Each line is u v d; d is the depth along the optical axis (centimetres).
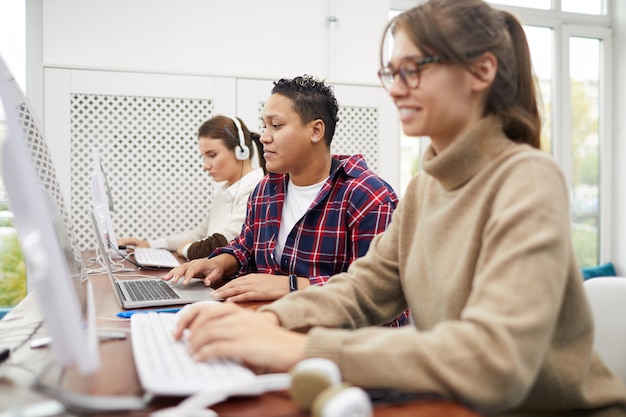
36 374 72
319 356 64
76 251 107
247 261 167
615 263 357
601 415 85
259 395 63
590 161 360
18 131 58
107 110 245
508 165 77
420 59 77
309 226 152
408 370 60
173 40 271
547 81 352
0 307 245
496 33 79
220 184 262
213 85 258
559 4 349
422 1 81
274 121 155
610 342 115
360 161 158
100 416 57
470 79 78
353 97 273
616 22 356
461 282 79
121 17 263
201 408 56
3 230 243
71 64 242
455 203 84
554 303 63
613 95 358
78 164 242
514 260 65
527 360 61
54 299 55
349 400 49
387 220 146
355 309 95
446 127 81
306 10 291
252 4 282
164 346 78
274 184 167
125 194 248
